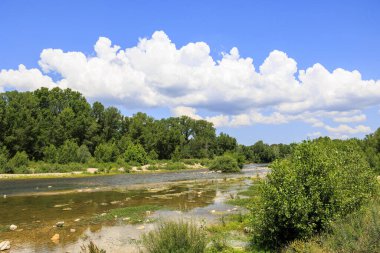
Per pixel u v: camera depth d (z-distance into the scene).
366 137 55.19
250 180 50.88
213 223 19.95
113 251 15.12
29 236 17.88
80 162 78.81
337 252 10.23
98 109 109.50
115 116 111.75
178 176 61.62
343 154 17.94
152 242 11.02
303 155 14.05
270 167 14.56
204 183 46.94
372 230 10.35
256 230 13.97
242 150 136.75
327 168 13.60
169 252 10.50
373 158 36.16
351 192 14.07
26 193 36.47
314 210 12.78
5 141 74.75
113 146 91.38
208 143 131.88
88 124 99.06
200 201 29.77
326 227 12.40
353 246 10.09
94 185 45.03
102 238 17.36
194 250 10.70
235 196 32.47
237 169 73.50
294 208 12.60
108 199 31.73
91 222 21.23
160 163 97.25
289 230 13.33
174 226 11.34
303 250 10.98
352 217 12.18
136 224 20.45
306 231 12.53
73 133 94.81
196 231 11.60
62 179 54.81
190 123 144.50
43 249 15.52
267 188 13.69
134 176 61.97
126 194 35.44
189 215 22.95
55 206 27.72
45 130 84.88
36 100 95.00
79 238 17.44
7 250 15.41
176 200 30.61
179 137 121.00
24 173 63.16
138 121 112.75
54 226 20.20
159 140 114.25
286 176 13.41
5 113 75.44
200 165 101.88
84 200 31.12
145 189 40.06
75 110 104.62
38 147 80.75
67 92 110.00
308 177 13.22
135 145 96.56
